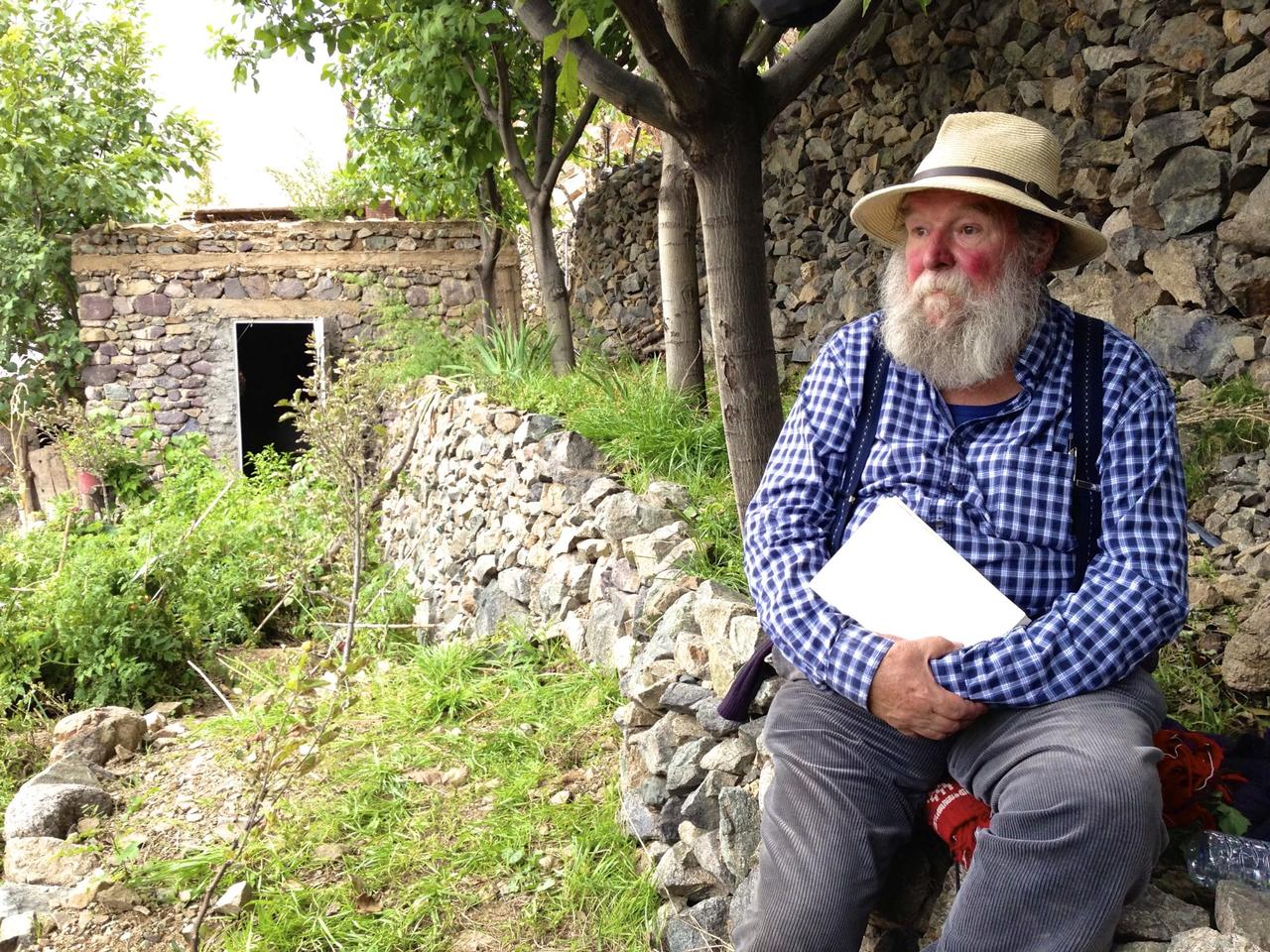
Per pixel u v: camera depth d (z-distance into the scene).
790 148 6.79
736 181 2.93
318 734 2.86
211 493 9.04
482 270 10.35
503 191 9.86
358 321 11.09
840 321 6.26
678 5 2.72
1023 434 1.88
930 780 1.85
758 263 2.99
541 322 8.37
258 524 6.95
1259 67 3.75
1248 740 2.04
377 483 4.46
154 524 8.21
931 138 5.48
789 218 6.85
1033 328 1.91
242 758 3.73
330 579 5.74
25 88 11.13
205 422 10.97
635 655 3.35
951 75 5.33
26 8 11.60
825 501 2.04
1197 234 4.04
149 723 4.50
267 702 3.06
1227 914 1.60
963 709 1.73
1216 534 3.57
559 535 4.47
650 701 2.88
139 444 10.45
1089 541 1.84
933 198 1.90
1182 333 4.11
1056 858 1.53
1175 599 1.75
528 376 6.32
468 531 5.61
